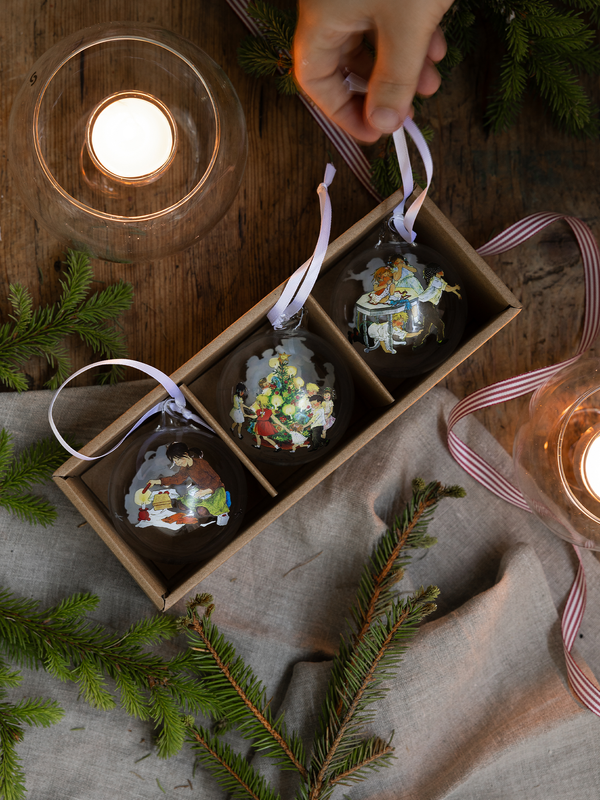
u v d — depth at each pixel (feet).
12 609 1.92
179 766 2.02
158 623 1.94
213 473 1.82
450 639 2.03
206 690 1.92
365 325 1.85
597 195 2.22
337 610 2.10
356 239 1.92
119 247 1.95
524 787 2.06
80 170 1.91
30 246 2.13
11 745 1.84
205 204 1.93
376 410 2.01
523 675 2.09
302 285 1.83
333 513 2.10
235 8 2.10
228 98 1.92
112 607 2.06
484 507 2.17
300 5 1.65
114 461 2.02
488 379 2.22
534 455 2.00
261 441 1.83
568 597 2.12
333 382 1.83
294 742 1.94
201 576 1.85
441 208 2.20
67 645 1.90
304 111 2.17
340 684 1.95
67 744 2.01
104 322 2.13
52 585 2.06
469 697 2.06
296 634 2.10
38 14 2.11
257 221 2.17
